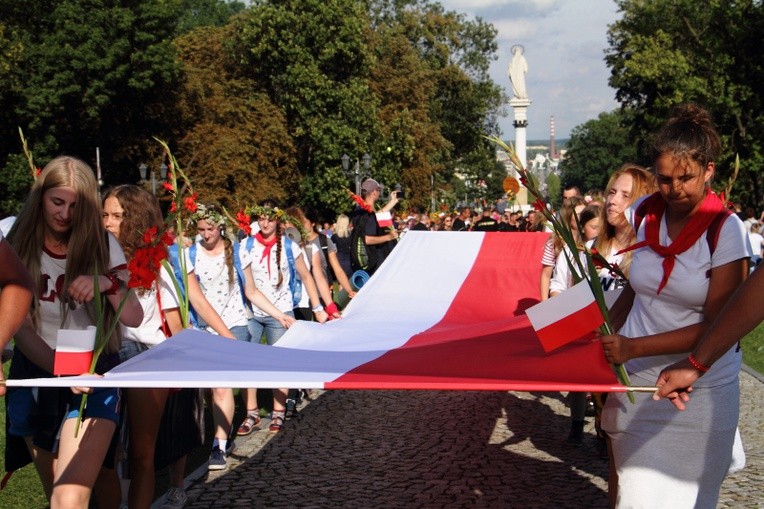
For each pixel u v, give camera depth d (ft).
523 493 21.94
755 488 21.98
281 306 28.66
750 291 11.38
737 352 13.01
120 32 143.84
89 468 13.67
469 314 23.79
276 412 28.84
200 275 25.70
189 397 18.70
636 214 13.60
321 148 164.55
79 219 14.37
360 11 173.27
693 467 12.79
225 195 153.48
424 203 189.06
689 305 12.85
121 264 14.96
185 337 15.47
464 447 26.61
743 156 144.97
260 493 22.02
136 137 153.58
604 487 22.40
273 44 165.78
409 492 22.06
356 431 28.78
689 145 12.31
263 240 28.73
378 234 38.19
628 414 13.12
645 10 171.63
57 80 137.08
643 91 168.04
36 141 143.54
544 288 25.84
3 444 27.32
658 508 12.87
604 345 12.32
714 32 148.05
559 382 12.13
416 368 12.91
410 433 28.48
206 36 175.63
